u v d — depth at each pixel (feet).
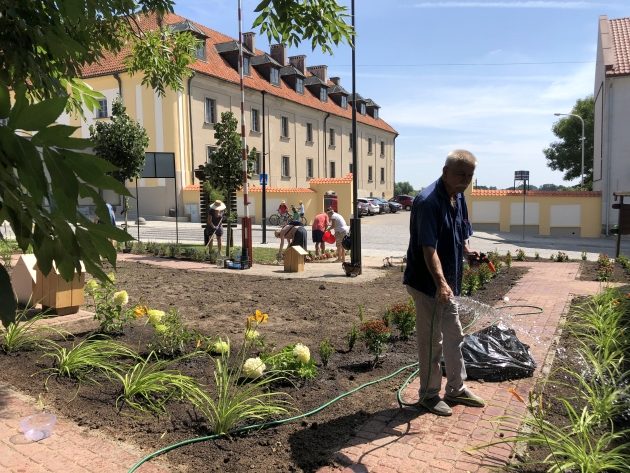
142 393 13.07
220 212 46.16
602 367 14.71
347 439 11.50
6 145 3.86
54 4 7.33
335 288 31.48
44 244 4.42
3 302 4.20
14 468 9.91
